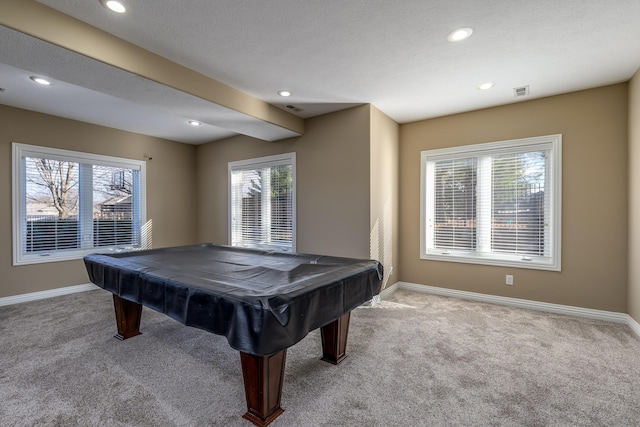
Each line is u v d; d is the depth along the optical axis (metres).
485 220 3.77
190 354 2.36
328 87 3.15
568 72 2.80
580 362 2.23
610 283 3.05
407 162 4.32
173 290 1.82
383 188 3.88
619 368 2.14
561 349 2.44
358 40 2.30
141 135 4.95
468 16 2.02
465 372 2.10
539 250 3.43
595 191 3.11
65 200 4.15
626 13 1.97
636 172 2.74
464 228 3.92
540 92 3.24
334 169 3.83
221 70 2.78
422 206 4.18
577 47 2.38
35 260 3.82
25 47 1.96
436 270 4.09
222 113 3.26
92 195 4.41
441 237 4.10
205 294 1.61
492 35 2.23
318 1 1.87
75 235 4.24
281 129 3.85
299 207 4.16
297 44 2.36
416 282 4.25
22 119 3.72
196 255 3.02
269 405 1.61
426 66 2.71
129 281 2.22
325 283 1.77
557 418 1.63
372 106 3.61
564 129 3.26
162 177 5.24
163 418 1.62
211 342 2.58
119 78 2.44
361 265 2.31
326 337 2.26
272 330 1.39
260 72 2.82
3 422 1.59
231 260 2.73
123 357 2.31
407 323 3.02
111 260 2.65
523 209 3.53
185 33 2.20
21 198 3.73
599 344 2.52
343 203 3.76
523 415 1.65
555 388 1.91
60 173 4.10
